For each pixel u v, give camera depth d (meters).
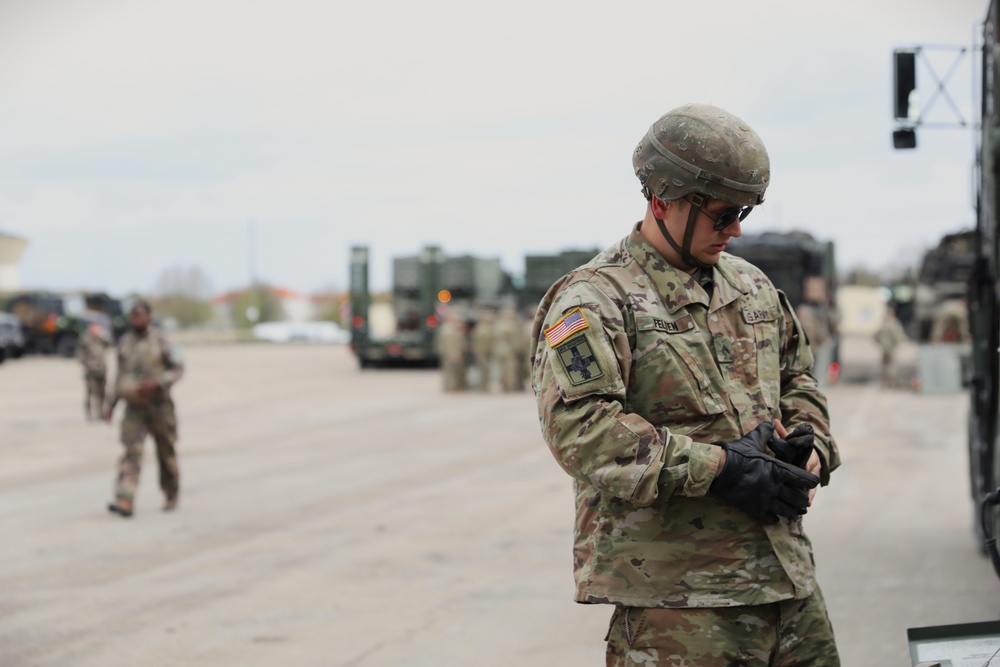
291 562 7.85
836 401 20.20
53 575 7.49
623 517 2.96
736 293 3.07
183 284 78.31
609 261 3.03
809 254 22.84
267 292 82.12
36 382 26.16
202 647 5.90
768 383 3.06
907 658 5.57
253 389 24.75
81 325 37.06
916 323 34.19
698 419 2.94
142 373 9.62
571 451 2.86
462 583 7.22
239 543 8.49
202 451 14.10
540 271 27.36
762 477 2.79
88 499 10.54
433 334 30.78
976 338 7.86
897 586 6.98
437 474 12.02
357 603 6.75
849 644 5.82
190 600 6.84
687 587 2.89
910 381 25.22
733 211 2.91
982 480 7.34
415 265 31.02
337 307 84.12
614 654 3.03
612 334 2.90
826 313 23.53
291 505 10.14
